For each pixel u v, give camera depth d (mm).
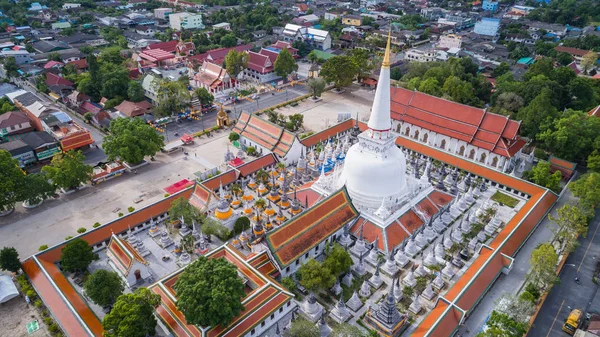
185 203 102688
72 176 116312
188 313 67000
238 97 193625
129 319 67438
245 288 81000
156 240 101812
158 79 182125
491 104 172375
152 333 72500
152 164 137625
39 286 83312
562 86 167875
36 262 88062
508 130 134125
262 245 96500
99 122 161875
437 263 94438
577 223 93688
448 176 127562
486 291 85000
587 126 132625
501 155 131875
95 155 143750
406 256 93938
